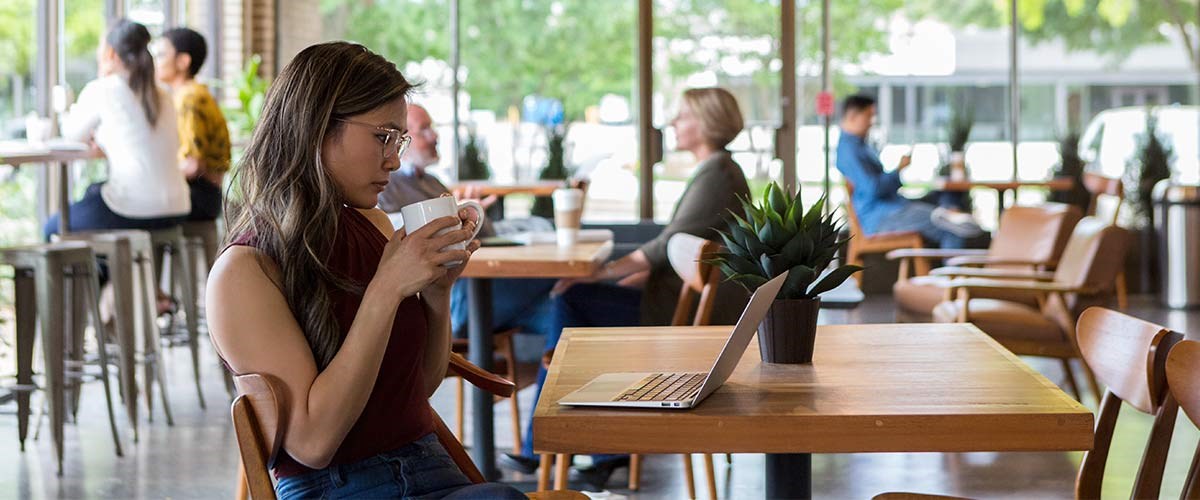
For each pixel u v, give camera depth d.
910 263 9.83
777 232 2.36
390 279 1.92
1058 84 10.52
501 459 4.80
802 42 9.96
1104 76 10.48
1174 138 10.41
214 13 9.28
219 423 5.49
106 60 5.74
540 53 9.58
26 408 4.93
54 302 4.58
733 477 4.63
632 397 2.04
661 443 1.95
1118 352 2.46
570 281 4.57
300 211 1.99
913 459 4.92
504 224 6.13
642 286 4.69
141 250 5.43
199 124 6.35
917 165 10.52
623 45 9.64
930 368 2.30
